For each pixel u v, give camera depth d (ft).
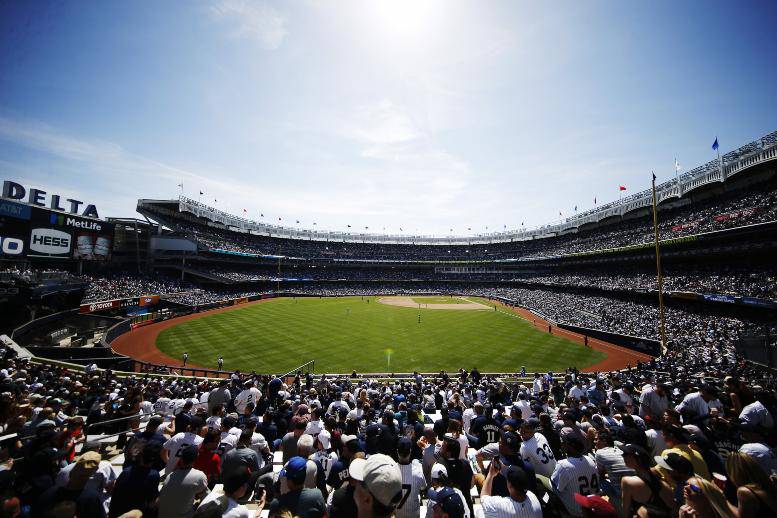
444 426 20.34
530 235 342.44
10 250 119.96
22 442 23.30
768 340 61.00
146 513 14.28
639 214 202.90
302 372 81.92
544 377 64.03
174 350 98.07
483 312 189.06
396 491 10.57
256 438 23.03
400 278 335.06
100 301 126.72
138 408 33.58
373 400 41.06
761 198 126.21
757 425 18.25
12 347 73.61
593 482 15.06
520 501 12.35
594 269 219.41
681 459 14.16
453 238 392.68
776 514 11.61
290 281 281.74
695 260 146.72
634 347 107.45
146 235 215.92
